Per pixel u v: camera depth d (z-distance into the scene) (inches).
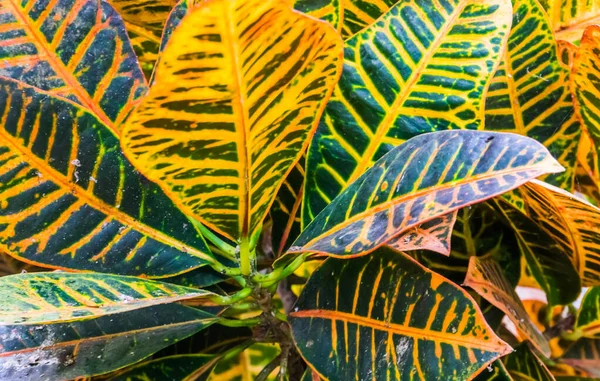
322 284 21.0
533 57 25.7
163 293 18.2
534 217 24.1
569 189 26.5
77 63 21.6
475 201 16.7
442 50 22.0
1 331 20.3
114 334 21.2
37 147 19.7
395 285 19.8
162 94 14.3
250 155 16.6
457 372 18.3
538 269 27.3
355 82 22.2
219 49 13.6
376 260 20.2
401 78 22.1
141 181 21.1
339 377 19.7
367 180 19.7
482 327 18.4
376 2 25.1
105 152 20.6
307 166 22.4
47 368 20.1
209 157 16.2
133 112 14.5
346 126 22.4
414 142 19.5
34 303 16.1
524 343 25.2
